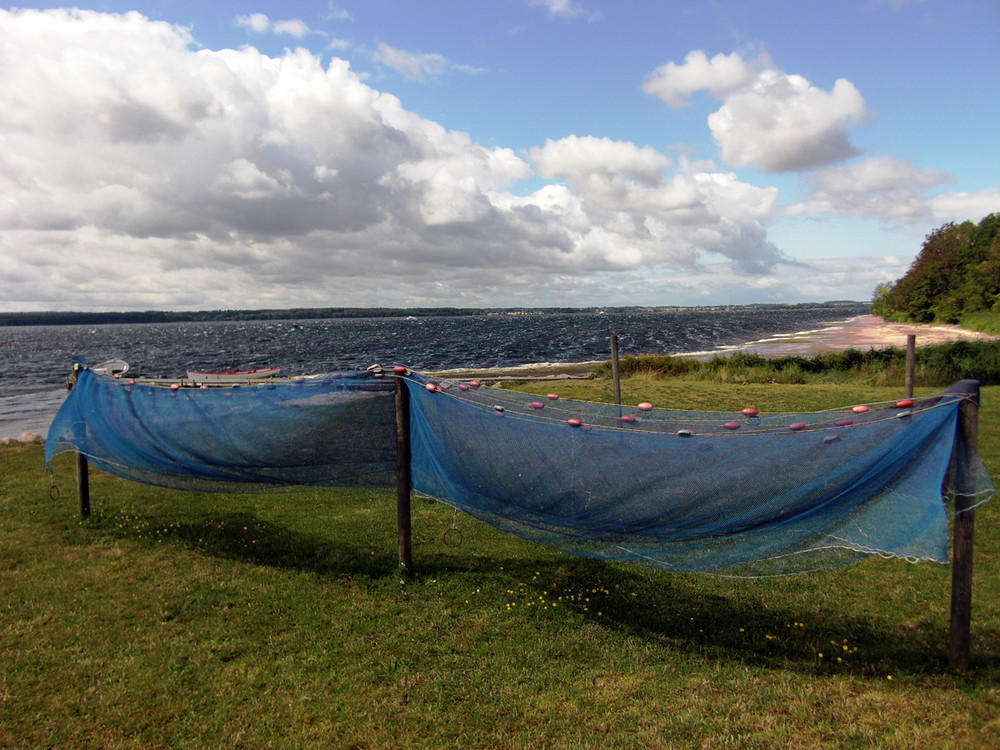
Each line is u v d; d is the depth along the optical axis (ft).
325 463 22.62
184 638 17.11
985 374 75.05
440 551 24.11
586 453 18.07
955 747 12.50
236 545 24.52
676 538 17.28
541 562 23.24
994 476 31.68
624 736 13.19
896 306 361.51
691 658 16.55
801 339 233.35
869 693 14.74
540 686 15.17
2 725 13.28
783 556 16.38
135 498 31.73
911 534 14.74
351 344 303.89
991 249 256.52
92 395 27.02
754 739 12.98
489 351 228.84
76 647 16.53
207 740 12.99
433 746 12.92
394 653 16.53
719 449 16.83
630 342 253.24
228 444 23.08
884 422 15.56
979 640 17.13
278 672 15.55
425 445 20.71
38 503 30.32
